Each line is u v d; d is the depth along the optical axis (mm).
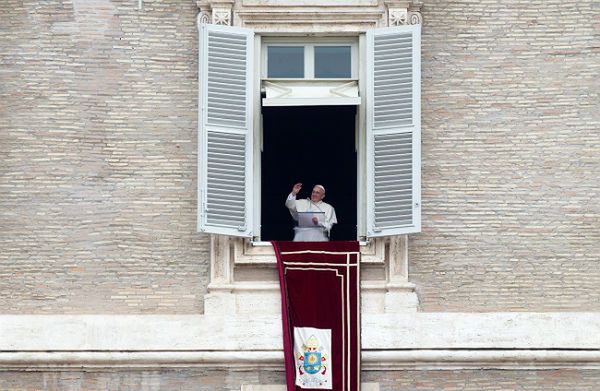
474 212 95125
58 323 93500
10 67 96000
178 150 95625
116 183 95250
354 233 104625
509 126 95750
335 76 96688
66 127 95562
